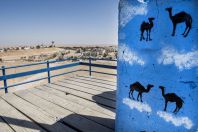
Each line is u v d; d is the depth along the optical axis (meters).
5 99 4.82
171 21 1.89
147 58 2.11
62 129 3.18
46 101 4.62
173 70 1.93
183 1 1.79
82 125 3.30
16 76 5.55
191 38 1.79
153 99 2.12
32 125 3.35
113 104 4.37
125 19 2.24
